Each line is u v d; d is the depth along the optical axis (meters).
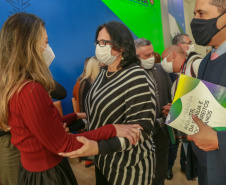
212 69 0.76
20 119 0.65
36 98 0.61
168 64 1.62
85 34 2.79
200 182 0.91
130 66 0.94
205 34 0.70
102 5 2.99
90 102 1.04
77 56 2.71
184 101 0.70
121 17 3.29
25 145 0.70
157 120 1.41
